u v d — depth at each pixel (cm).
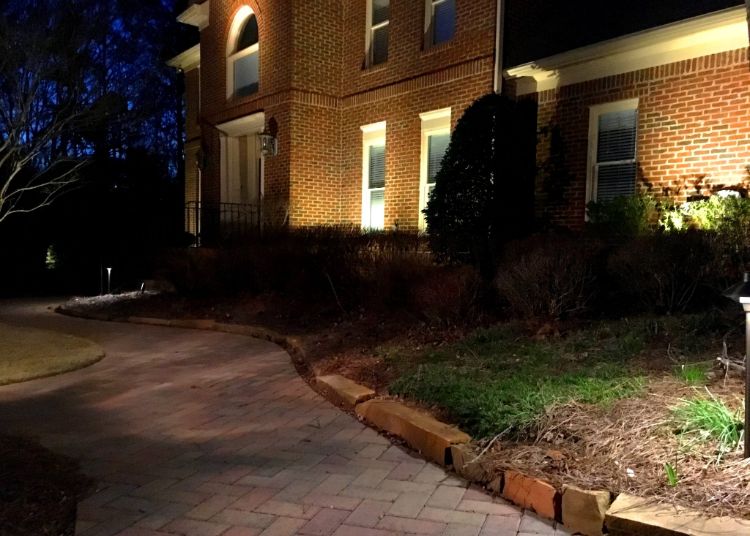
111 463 477
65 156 1925
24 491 418
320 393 673
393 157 1334
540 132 1085
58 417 602
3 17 1452
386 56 1393
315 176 1438
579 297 733
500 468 404
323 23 1442
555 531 351
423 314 851
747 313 358
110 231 2228
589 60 998
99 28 1838
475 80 1163
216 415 600
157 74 2825
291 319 1071
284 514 382
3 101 1539
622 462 382
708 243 666
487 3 1143
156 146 3000
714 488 340
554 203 1069
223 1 1672
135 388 711
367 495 406
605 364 555
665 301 697
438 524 362
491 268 908
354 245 1030
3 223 2211
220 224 1552
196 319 1182
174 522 376
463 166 1006
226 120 1648
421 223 1278
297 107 1407
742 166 836
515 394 501
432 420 504
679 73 898
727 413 397
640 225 839
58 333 1080
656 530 313
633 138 976
